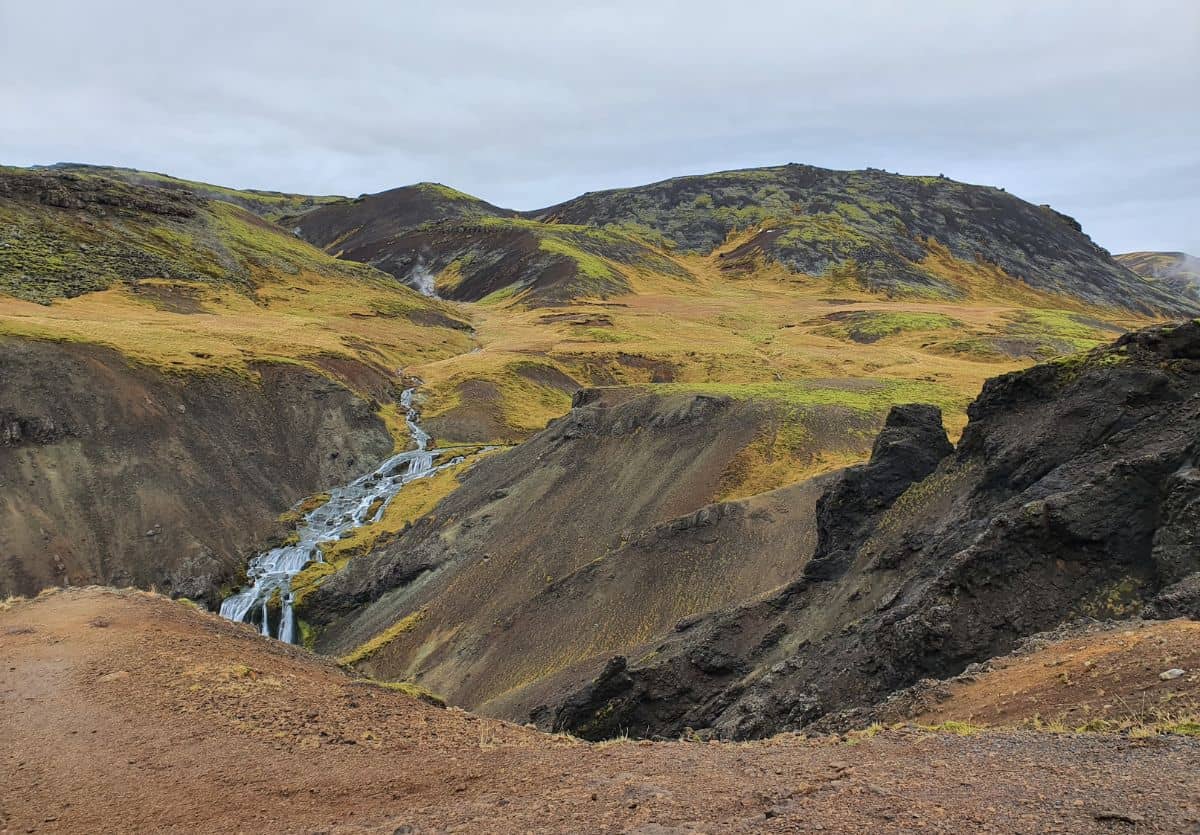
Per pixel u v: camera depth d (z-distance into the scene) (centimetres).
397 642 5766
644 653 4022
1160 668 1229
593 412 7950
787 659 3025
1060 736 1034
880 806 837
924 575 2739
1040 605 2134
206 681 1647
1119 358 2692
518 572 5972
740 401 7488
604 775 1120
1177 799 753
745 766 1086
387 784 1198
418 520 7925
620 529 6072
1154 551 2000
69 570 6775
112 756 1310
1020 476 2708
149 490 7812
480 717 1609
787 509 4966
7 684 1616
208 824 1087
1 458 7300
